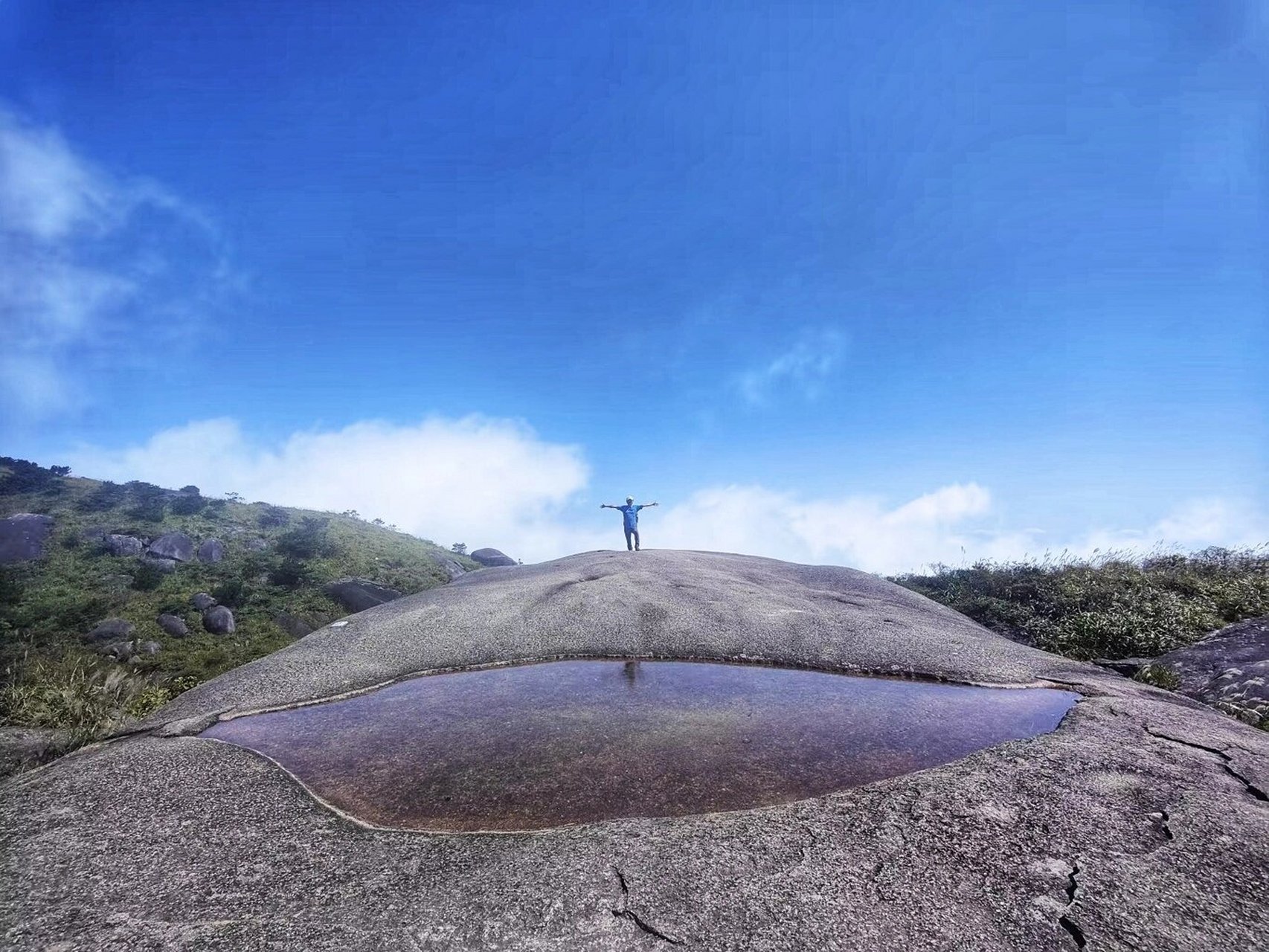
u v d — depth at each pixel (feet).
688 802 11.80
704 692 17.99
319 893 9.41
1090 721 14.82
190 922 8.96
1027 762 12.66
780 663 20.85
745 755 13.80
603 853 9.91
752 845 10.02
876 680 19.36
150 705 23.21
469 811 11.76
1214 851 9.63
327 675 20.03
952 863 9.46
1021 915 8.39
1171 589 34.45
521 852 10.12
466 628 24.09
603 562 36.47
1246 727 14.80
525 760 13.79
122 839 11.09
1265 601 29.76
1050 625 32.71
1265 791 11.45
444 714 16.79
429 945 8.21
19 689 23.30
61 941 8.73
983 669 19.71
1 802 12.53
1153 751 13.05
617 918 8.50
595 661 21.34
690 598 27.35
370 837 10.93
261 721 16.98
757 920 8.39
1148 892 8.77
